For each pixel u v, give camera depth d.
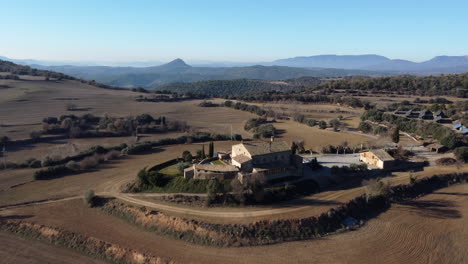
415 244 53.84
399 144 107.06
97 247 52.31
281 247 52.59
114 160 97.06
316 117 167.12
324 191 71.81
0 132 122.06
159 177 71.38
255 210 62.06
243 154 78.06
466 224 60.00
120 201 66.38
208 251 51.28
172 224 57.47
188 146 114.31
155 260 48.75
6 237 55.59
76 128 129.00
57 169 84.19
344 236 56.19
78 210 64.38
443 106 158.75
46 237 55.25
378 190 67.19
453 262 49.38
